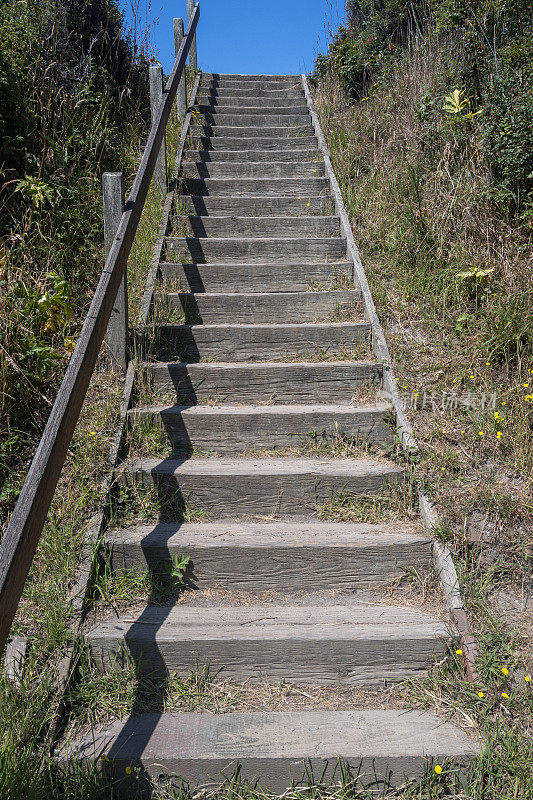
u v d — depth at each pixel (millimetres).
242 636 2596
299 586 2994
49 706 2305
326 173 6414
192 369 3939
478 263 4617
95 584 2791
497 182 4973
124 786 2221
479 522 3070
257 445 3705
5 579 1826
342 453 3646
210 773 2225
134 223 3805
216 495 3324
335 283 4961
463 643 2584
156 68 5957
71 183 5309
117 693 2484
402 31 9742
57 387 3662
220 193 6164
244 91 8578
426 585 2928
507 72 5348
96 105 6492
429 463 3361
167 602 2887
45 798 2074
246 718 2428
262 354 4301
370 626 2676
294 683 2623
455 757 2230
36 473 2104
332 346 4305
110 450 3385
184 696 2525
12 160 4930
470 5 6297
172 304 4566
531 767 2182
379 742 2285
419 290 4727
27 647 2479
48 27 6523
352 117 7664
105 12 7480
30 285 3934
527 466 3350
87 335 2748
